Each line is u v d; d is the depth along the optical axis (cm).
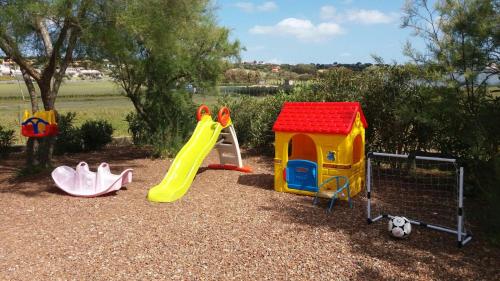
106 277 434
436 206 674
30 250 506
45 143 939
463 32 666
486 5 634
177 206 687
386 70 912
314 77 1134
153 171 960
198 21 1155
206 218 622
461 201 504
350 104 735
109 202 709
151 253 493
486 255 480
